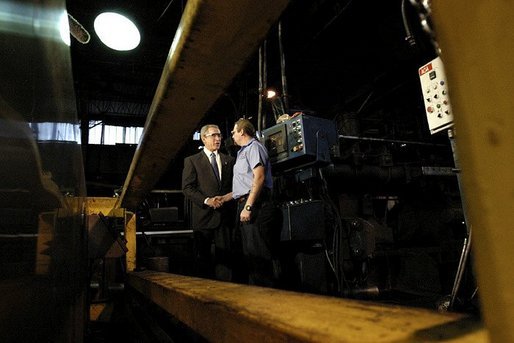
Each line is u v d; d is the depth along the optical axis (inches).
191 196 119.3
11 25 26.6
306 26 212.5
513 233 8.6
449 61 10.0
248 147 106.3
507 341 8.7
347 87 277.1
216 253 118.4
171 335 91.7
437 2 10.3
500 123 8.9
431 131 83.0
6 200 26.6
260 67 135.9
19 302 26.8
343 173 170.2
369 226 128.6
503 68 8.8
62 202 40.4
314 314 19.7
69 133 48.1
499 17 8.9
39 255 30.7
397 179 183.6
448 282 198.4
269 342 18.7
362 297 128.0
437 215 202.5
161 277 70.9
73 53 240.1
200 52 32.1
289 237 105.6
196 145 319.6
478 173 9.3
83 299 81.1
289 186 139.3
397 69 213.6
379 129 257.0
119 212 136.6
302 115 113.0
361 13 188.2
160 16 196.4
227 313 24.6
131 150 326.0
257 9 26.3
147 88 312.5
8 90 26.3
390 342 13.4
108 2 204.8
